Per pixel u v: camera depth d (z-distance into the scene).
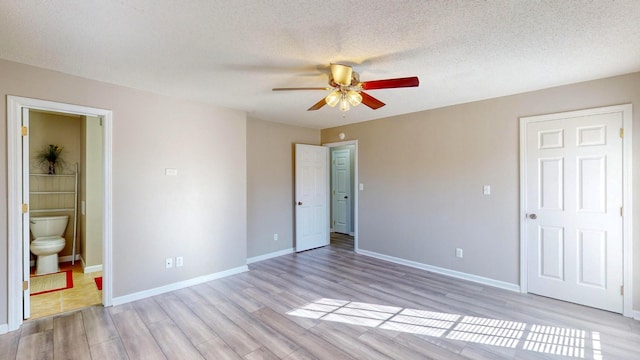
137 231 3.18
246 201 4.32
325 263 4.52
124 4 1.65
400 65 2.54
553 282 3.16
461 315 2.81
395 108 4.06
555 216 3.14
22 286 2.63
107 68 2.60
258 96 3.43
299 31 1.97
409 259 4.36
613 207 2.83
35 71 2.57
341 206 7.17
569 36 2.04
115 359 2.14
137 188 3.17
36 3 1.64
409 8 1.70
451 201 3.90
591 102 2.92
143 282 3.21
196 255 3.64
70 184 4.59
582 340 2.37
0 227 2.45
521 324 2.63
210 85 3.04
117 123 3.03
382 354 2.19
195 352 2.22
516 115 3.38
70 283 3.66
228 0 1.62
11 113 2.47
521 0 1.62
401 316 2.79
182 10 1.72
